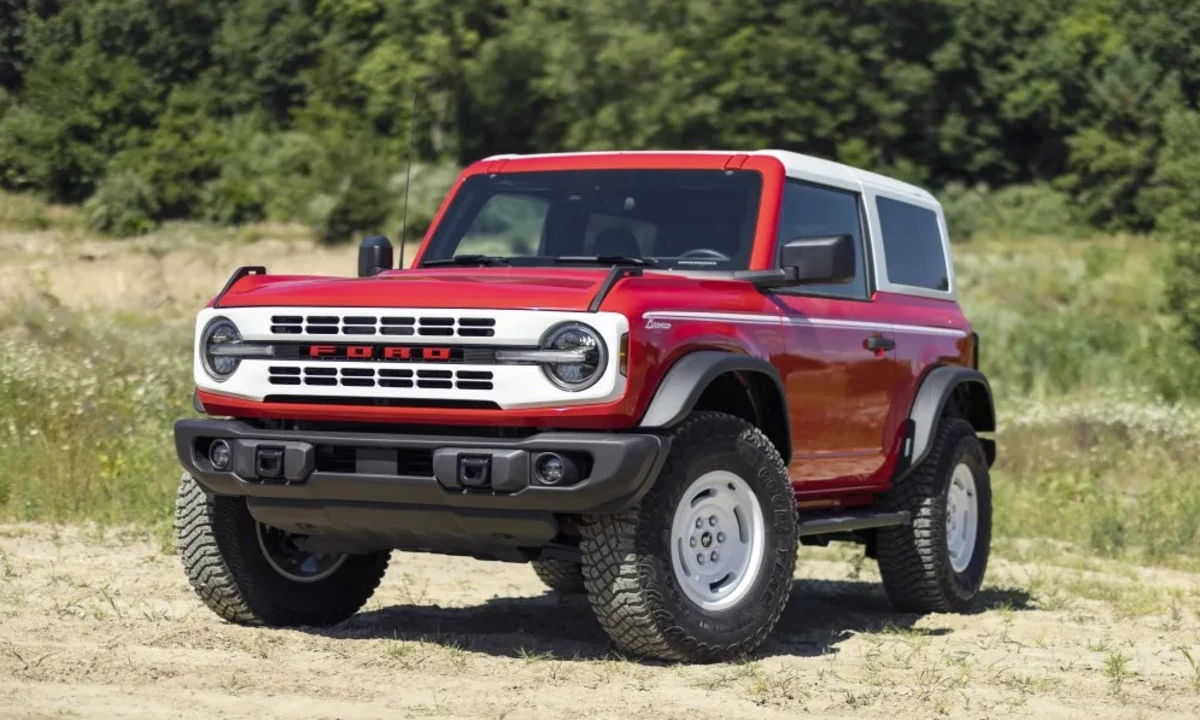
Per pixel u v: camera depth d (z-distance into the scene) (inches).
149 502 493.4
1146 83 2837.1
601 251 343.6
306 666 281.3
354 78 2623.0
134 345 853.8
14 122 2714.1
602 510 276.8
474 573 448.5
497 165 369.1
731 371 305.7
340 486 286.8
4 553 405.4
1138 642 357.7
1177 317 1171.9
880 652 328.8
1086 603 431.8
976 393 425.7
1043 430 847.7
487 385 277.7
